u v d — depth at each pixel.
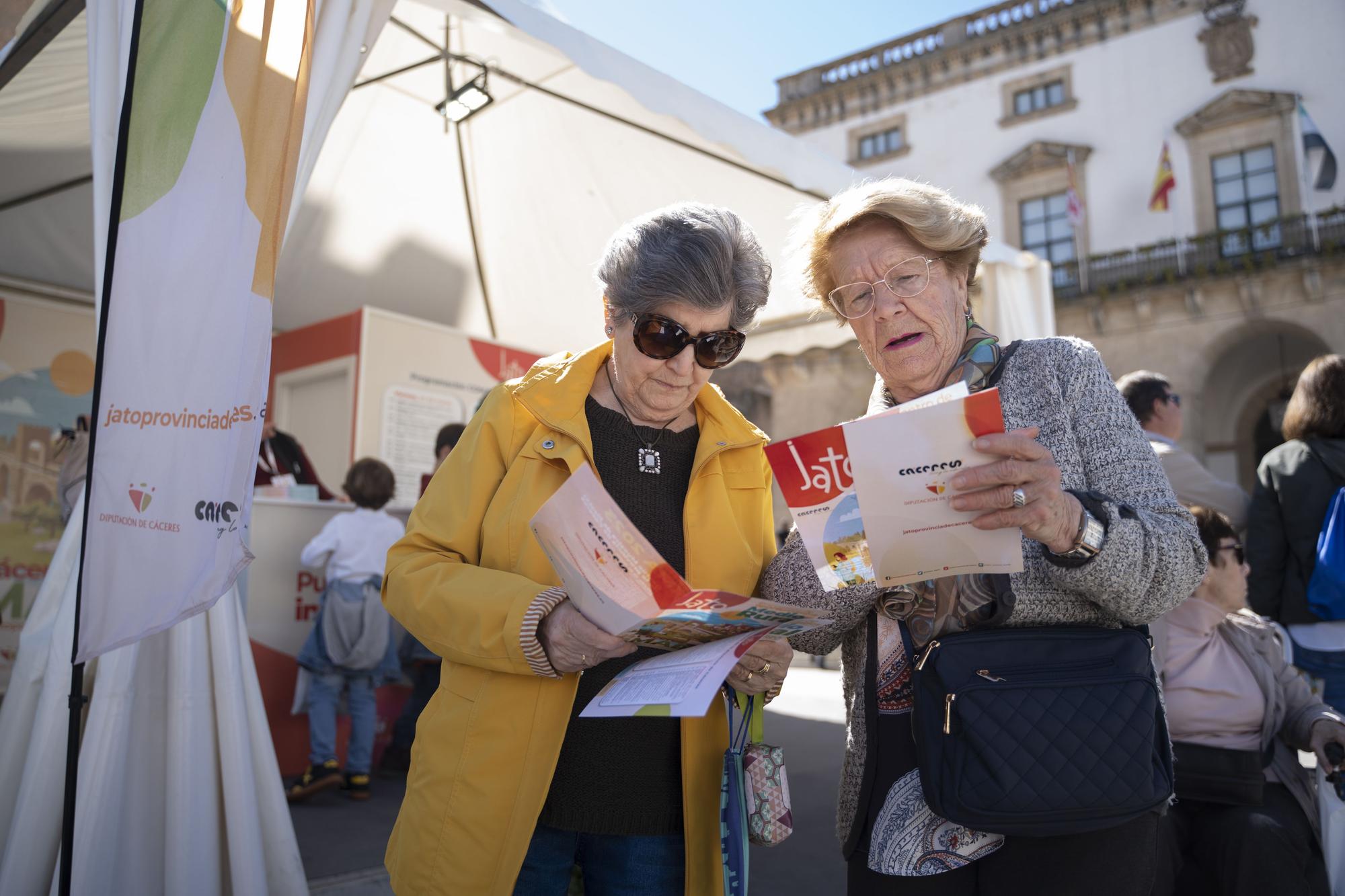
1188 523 1.29
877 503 1.14
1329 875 2.21
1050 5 22.91
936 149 24.19
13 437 6.35
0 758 2.25
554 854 1.44
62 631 2.21
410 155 5.77
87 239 6.11
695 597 1.13
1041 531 1.14
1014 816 1.18
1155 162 21.48
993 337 1.48
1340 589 2.78
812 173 4.21
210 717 2.31
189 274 2.01
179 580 1.87
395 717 4.88
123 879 2.16
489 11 3.12
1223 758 2.26
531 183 5.85
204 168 2.07
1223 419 21.72
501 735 1.37
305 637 4.48
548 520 1.19
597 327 7.54
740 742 1.44
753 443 1.63
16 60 3.70
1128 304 21.36
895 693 1.42
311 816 3.76
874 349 1.49
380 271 7.15
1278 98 20.08
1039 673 1.24
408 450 6.78
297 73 2.21
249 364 2.00
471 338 7.28
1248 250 20.12
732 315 1.50
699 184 5.18
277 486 4.74
